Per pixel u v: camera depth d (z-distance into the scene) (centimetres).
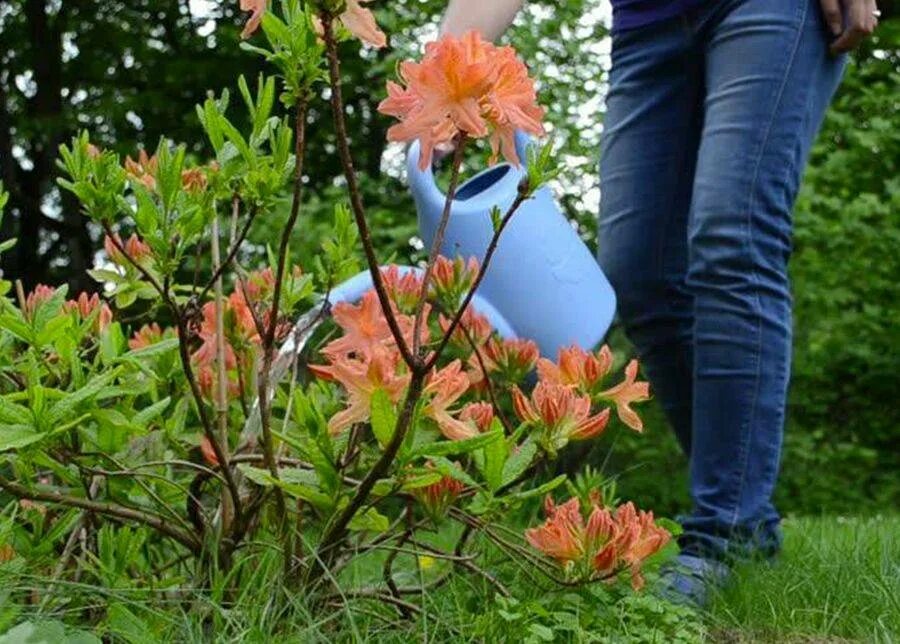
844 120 769
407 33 716
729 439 233
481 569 183
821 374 850
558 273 221
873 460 833
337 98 135
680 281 265
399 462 158
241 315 195
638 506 675
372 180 824
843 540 278
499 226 148
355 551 185
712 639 206
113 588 172
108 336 178
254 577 173
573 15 660
